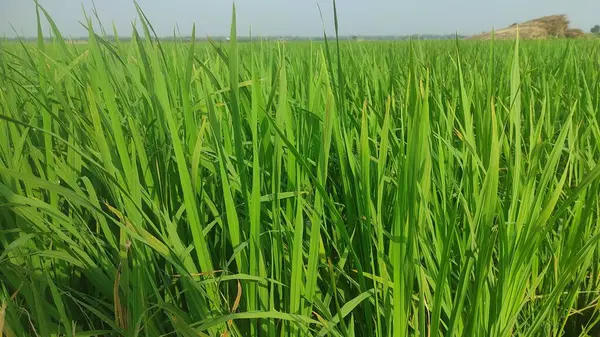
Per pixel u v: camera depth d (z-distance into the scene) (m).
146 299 1.02
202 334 0.92
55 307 1.18
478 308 0.98
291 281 0.96
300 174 1.14
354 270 1.13
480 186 1.19
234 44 0.86
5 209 1.16
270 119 0.87
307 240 1.28
